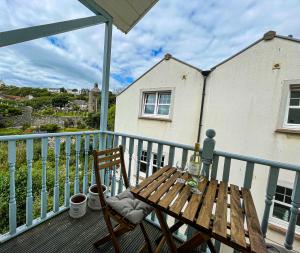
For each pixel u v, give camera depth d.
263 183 3.86
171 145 1.59
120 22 2.36
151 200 0.92
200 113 4.81
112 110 7.70
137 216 1.15
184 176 1.25
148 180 1.16
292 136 3.62
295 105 3.69
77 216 1.70
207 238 0.99
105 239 1.35
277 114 3.79
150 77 5.76
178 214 0.81
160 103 5.75
